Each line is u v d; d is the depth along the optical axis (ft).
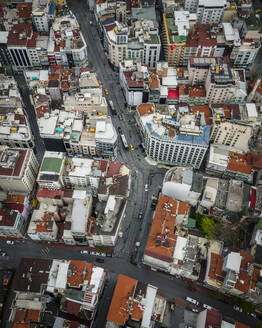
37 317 552.82
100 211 651.66
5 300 617.21
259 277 571.69
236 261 568.41
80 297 551.59
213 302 624.18
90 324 575.38
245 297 589.32
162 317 579.48
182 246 594.24
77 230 620.49
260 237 627.05
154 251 581.12
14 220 634.02
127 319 536.42
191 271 583.58
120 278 557.33
